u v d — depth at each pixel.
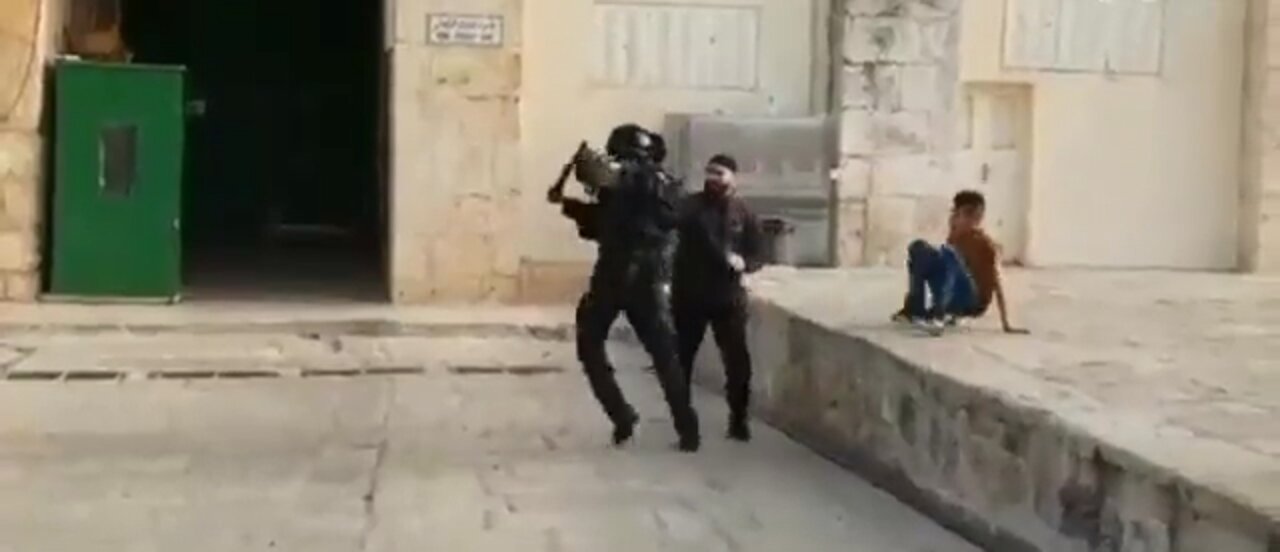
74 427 10.70
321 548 7.67
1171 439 6.93
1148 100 17.80
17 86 16.06
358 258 21.64
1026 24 17.53
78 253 16.47
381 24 18.72
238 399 11.86
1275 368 9.21
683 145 16.73
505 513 8.44
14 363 13.11
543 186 16.83
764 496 8.95
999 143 17.61
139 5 23.08
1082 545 7.00
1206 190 17.92
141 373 12.84
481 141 16.55
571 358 13.93
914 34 16.91
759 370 11.71
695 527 8.20
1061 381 8.47
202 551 7.60
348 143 24.62
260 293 17.55
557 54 16.83
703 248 10.42
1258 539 5.68
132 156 16.48
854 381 9.76
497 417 11.30
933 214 17.06
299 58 24.48
